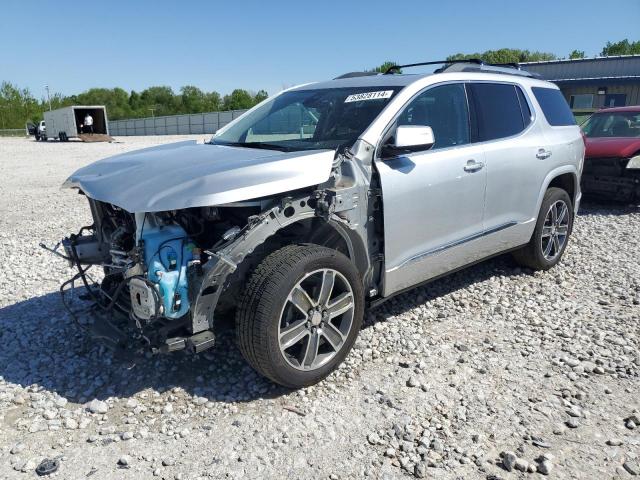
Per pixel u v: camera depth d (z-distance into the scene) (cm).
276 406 331
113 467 279
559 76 3275
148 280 304
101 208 378
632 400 334
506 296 503
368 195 368
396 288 403
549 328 436
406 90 408
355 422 314
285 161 332
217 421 317
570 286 529
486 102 476
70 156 2436
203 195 298
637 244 679
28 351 405
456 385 352
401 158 390
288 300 323
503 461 280
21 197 1155
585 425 310
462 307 477
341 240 383
